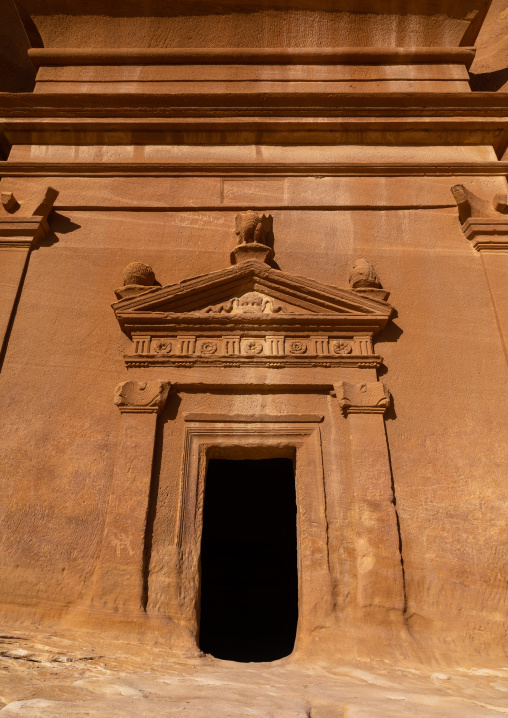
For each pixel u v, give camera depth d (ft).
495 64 34.50
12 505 17.65
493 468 18.58
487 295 22.11
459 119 25.80
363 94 25.80
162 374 19.80
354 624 15.98
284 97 25.73
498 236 23.31
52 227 23.65
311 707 9.84
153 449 18.42
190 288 21.06
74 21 28.43
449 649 15.72
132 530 17.10
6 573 16.60
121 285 22.18
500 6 36.09
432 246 23.35
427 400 19.74
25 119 25.81
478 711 9.70
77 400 19.57
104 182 24.86
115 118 25.89
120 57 27.61
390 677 13.55
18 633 14.62
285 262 22.80
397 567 16.71
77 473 18.24
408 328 21.22
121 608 15.98
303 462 18.45
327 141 25.95
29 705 8.21
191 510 17.74
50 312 21.42
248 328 20.61
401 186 24.81
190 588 16.61
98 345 20.70
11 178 24.97
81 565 16.81
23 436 18.86
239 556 34.88
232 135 25.85
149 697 9.66
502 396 19.89
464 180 25.04
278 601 33.58
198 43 28.45
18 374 20.04
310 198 24.40
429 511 17.83
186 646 15.43
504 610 16.38
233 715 8.59
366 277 21.71
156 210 24.21
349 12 28.50
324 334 20.63
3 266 22.26
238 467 33.01
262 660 31.07
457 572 16.94
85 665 12.58
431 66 27.89
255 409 19.39
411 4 28.37
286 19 28.50
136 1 28.02
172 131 25.88
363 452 18.43
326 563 16.84
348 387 19.47
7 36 34.24
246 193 24.58
